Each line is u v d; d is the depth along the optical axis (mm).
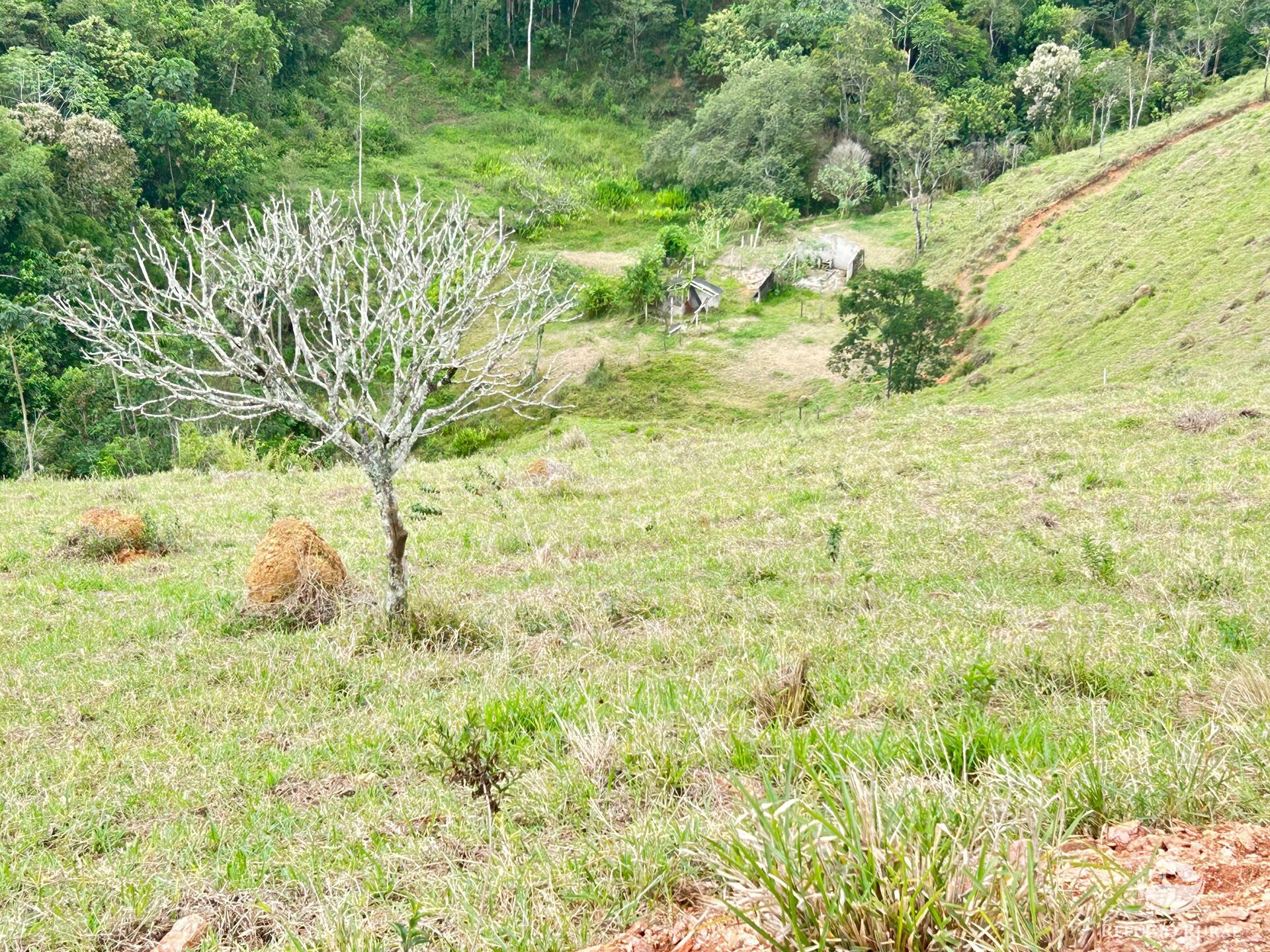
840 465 19453
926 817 3205
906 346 53125
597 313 74438
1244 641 7398
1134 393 25359
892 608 9742
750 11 122312
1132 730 5262
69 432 53875
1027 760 4406
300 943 3629
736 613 10109
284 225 9289
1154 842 3252
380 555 14180
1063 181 74312
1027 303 58625
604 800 4875
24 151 63969
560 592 11188
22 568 14039
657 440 31438
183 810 5863
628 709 6062
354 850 4785
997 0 125438
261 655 9469
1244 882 2797
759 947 2805
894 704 6359
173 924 4297
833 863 2854
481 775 5496
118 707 8258
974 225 79000
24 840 5492
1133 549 11555
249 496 19984
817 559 12281
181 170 81500
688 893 3598
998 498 15484
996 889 2652
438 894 3982
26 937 4289
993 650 7469
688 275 76875
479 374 9812
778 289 78312
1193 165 63344
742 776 4789
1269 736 4359
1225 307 41062
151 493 20719
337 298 9547
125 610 11555
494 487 19641
